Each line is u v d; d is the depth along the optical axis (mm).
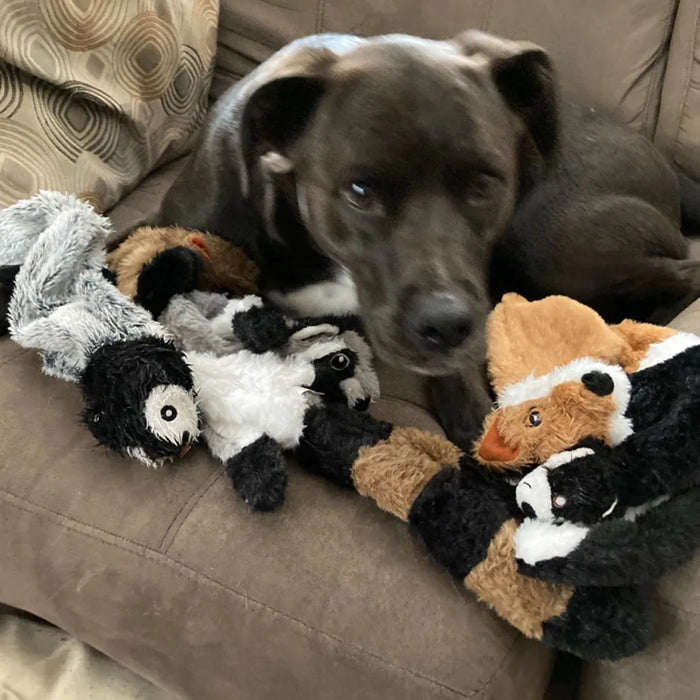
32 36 1231
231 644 837
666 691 798
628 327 937
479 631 785
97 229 1018
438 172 911
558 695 1018
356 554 833
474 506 806
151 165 1520
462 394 1127
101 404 856
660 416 817
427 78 915
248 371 915
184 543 849
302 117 1002
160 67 1465
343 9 1626
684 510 750
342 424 907
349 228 969
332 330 1032
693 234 1553
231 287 1146
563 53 1545
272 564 828
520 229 1313
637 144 1403
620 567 720
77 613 935
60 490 900
